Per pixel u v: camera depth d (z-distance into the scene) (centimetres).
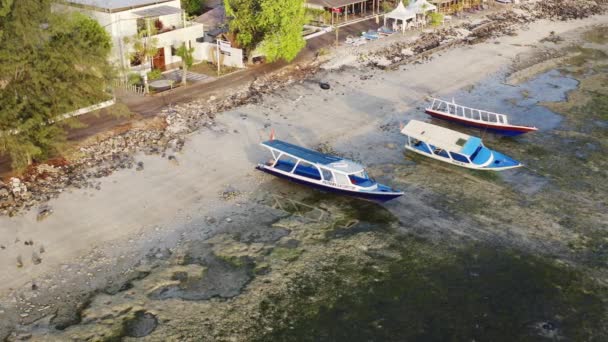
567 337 2844
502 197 4091
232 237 3566
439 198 4066
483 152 4547
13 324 2822
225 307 2984
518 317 2972
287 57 6206
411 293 3122
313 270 3281
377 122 5244
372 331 2861
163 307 2969
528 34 8312
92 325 2834
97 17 5600
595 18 9338
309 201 4000
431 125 4744
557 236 3644
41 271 3195
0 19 3641
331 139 4881
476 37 7988
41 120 3850
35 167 4119
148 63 5781
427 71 6594
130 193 3953
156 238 3531
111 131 4675
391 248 3494
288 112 5300
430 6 8000
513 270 3319
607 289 3177
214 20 7319
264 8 5916
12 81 3766
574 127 5281
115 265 3281
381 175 4362
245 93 5591
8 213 3634
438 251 3475
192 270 3259
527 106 5772
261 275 3228
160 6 5969
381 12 8806
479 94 6053
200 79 5919
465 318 2958
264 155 4541
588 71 6856
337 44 7169
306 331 2850
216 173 4266
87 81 4075
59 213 3691
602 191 4191
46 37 3881
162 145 4559
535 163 4603
